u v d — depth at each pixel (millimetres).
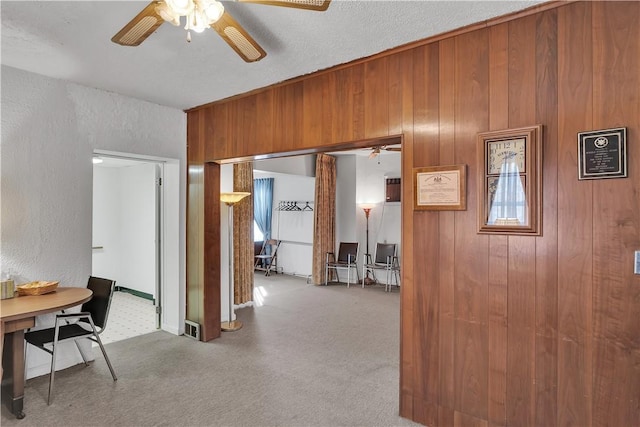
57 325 2631
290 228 7680
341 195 7129
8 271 2818
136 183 5621
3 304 2490
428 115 2326
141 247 5590
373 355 3426
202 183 3764
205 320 3758
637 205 1729
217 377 2965
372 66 2570
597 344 1825
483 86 2133
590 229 1836
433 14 2037
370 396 2682
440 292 2287
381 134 2523
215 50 2508
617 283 1775
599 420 1824
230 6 1953
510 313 2057
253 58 2098
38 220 2961
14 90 2818
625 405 1762
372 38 2311
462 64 2205
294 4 1545
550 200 1938
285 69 2803
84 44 2434
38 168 2955
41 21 2139
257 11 2002
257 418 2402
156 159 3803
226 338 3855
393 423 2359
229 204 4262
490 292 2117
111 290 2887
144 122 3588
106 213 5906
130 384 2844
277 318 4586
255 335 3957
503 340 2078
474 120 2162
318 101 2854
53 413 2447
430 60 2324
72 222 3154
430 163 2318
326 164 6891
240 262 5082
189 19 1568
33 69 2848
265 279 7160
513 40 2045
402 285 2439
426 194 2320
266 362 3258
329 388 2795
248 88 3230
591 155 1821
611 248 1789
